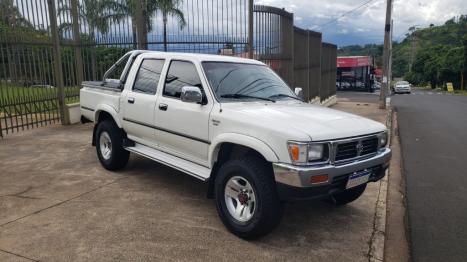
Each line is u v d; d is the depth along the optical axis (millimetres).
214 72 5082
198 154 4926
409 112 21031
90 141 8828
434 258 4262
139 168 6758
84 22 10969
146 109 5625
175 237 4254
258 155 4277
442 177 7414
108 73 7102
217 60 5348
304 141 3793
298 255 4000
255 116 4266
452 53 61062
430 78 71812
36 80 10219
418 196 6301
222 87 4945
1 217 4664
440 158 9070
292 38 12438
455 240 4707
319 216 5023
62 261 3717
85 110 7125
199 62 5090
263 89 5359
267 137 3971
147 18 10227
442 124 15461
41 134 9617
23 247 3957
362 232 4598
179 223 4605
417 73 83000
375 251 4156
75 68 11352
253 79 5422
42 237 4176
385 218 5027
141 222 4598
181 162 5234
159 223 4586
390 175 7516
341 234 4523
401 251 4363
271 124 4039
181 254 3902
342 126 4250
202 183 6047
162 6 9914
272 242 4250
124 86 6203
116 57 10883
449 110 22188
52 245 4008
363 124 4508
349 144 4148
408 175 7555
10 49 9570
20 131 9992
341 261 3930
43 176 6266
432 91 58719
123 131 6328
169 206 5105
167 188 5785
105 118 6773
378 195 5906
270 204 3992
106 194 5488
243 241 4227
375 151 4523
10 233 4254
